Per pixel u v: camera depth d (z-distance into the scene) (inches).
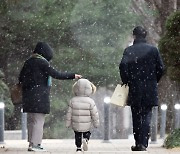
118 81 2736.2
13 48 2706.7
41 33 2674.7
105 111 1572.3
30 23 2640.3
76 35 2696.9
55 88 2733.8
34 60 1192.2
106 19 2709.2
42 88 1188.5
